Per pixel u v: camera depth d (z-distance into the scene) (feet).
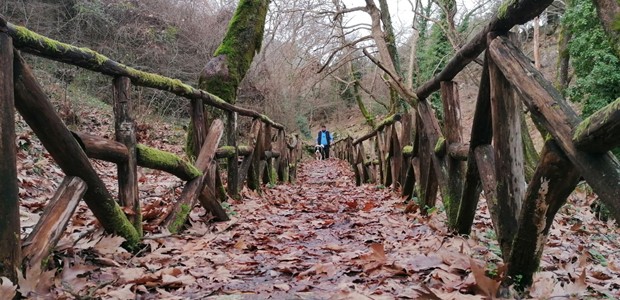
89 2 41.16
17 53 6.43
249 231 13.19
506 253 7.73
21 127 20.61
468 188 10.05
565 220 17.19
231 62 25.16
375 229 13.37
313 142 92.17
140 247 9.78
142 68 42.91
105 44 41.27
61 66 33.04
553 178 6.01
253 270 9.02
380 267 8.59
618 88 36.40
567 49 43.73
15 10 36.27
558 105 5.72
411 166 17.25
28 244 6.68
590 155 5.06
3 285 5.61
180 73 45.73
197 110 14.07
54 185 16.05
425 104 14.74
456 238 10.32
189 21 49.32
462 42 37.63
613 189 4.70
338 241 12.12
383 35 38.14
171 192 16.11
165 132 36.35
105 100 39.88
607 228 18.24
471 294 6.86
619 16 4.14
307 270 8.75
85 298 6.55
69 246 7.79
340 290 7.13
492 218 8.27
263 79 59.52
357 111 109.29
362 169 32.81
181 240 11.02
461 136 11.96
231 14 52.80
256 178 21.58
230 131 17.90
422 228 12.73
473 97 66.08
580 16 37.73
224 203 15.93
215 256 9.88
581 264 9.32
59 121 7.11
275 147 32.32
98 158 8.53
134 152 9.63
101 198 8.28
